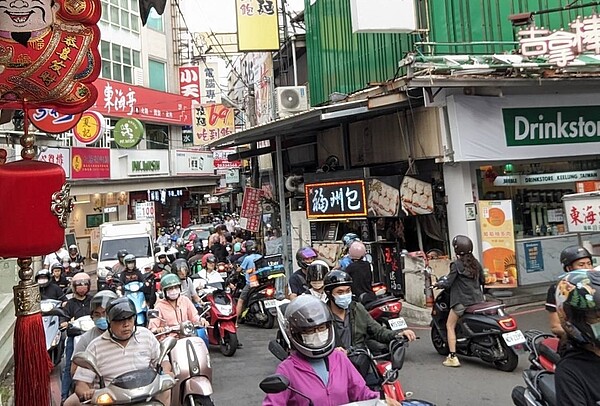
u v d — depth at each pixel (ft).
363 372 13.46
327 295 14.83
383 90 32.45
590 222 21.74
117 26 85.56
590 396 8.36
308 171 49.80
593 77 31.09
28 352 7.88
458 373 21.79
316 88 50.39
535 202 35.06
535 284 32.91
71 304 22.63
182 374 16.46
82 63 8.31
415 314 32.01
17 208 7.71
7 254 7.75
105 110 80.12
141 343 14.21
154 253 53.93
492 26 34.94
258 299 33.53
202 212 112.68
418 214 33.88
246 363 25.84
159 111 91.35
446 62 29.99
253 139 44.93
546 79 30.45
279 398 9.91
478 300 22.43
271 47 45.98
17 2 7.86
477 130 32.04
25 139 8.35
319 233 43.27
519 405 13.43
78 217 82.02
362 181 35.70
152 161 87.15
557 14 36.24
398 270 35.88
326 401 9.93
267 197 53.21
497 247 31.73
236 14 45.75
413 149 35.32
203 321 21.57
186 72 87.71
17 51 7.92
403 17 30.86
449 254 33.76
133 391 12.78
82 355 13.37
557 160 35.04
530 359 15.58
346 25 44.45
